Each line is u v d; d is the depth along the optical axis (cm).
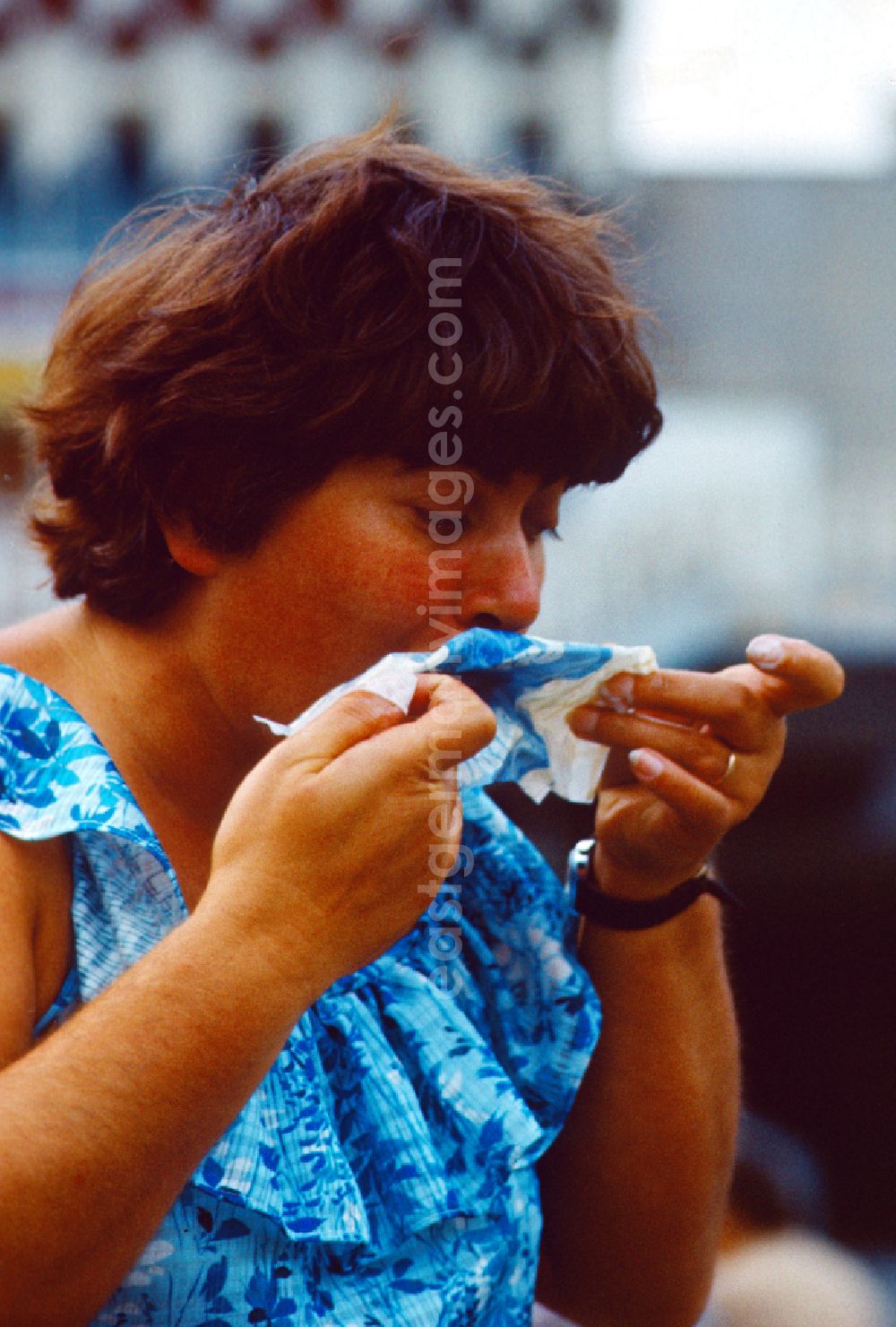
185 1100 139
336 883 147
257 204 174
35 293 1096
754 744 193
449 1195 178
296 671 173
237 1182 158
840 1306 346
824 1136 608
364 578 168
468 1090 187
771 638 191
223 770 182
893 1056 646
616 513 970
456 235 165
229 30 1110
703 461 1296
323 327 161
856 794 781
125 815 158
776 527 1265
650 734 190
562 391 170
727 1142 219
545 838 478
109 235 197
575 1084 203
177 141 1112
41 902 158
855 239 1878
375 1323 169
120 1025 140
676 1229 216
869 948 707
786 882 741
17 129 1140
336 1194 167
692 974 212
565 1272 224
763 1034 670
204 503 169
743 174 1856
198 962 143
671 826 198
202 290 166
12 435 208
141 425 167
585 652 178
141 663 178
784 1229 373
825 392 1850
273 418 162
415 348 162
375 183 167
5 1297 134
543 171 232
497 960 208
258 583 171
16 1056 149
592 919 211
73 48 1120
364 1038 184
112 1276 140
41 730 166
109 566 175
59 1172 134
